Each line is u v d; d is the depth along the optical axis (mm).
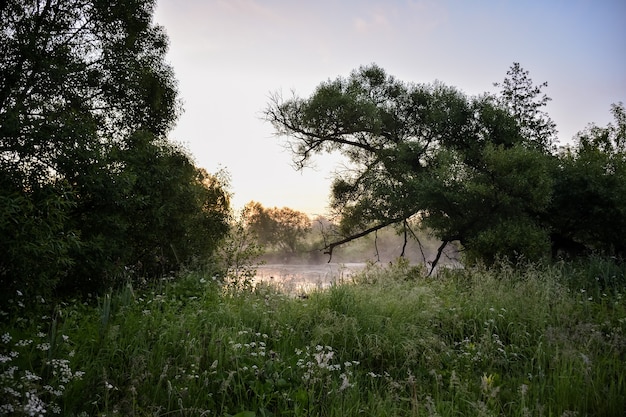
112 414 3947
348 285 8531
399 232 19953
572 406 4891
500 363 6215
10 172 6938
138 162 11445
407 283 9672
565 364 5441
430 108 19766
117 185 9406
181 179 13305
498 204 15742
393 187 19281
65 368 4172
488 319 7629
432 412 4445
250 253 11961
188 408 4344
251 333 6352
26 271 6141
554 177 16734
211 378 5008
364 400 5078
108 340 5289
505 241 14602
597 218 16109
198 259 12375
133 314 6445
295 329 6961
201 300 7902
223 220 14922
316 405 4555
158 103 13891
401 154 18641
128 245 10898
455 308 7977
